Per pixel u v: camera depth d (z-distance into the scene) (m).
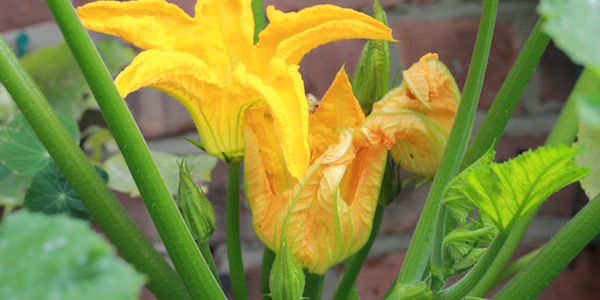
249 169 0.57
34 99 0.54
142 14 0.56
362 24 0.55
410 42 0.95
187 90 0.55
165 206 0.52
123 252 0.57
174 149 0.93
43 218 0.38
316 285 0.60
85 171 0.56
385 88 0.63
